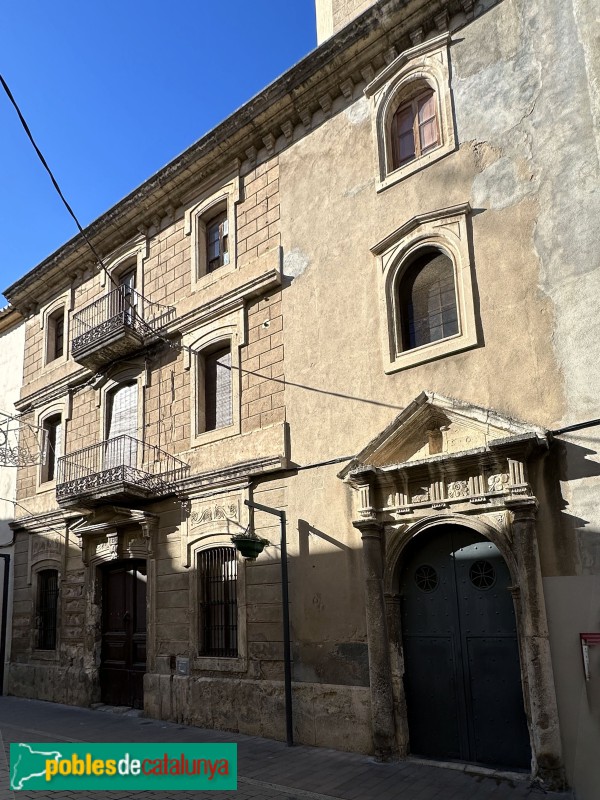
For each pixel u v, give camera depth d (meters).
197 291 13.80
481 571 8.71
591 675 6.87
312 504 10.62
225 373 13.09
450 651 8.77
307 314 11.55
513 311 8.92
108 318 15.66
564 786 7.29
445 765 8.31
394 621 9.16
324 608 10.07
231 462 12.12
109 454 15.10
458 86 10.25
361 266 10.91
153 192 14.95
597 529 7.66
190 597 12.20
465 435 8.96
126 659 13.72
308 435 10.99
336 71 11.84
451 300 9.81
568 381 8.23
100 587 14.66
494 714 8.25
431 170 10.28
